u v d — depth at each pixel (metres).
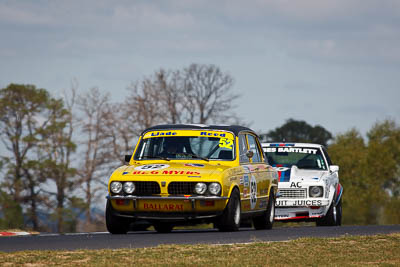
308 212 58.06
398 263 25.69
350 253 28.27
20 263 23.83
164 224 45.50
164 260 25.08
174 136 41.84
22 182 144.00
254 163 43.94
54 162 144.00
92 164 148.25
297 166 60.94
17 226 49.78
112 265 23.61
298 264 25.08
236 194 39.62
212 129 41.97
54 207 144.88
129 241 33.12
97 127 150.62
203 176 38.09
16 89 148.00
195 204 37.91
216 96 169.00
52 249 28.88
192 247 28.78
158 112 157.38
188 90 165.25
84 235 39.53
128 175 38.81
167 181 38.06
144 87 156.00
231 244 30.02
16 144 147.12
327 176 59.38
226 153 41.06
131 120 153.88
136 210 38.56
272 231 41.84
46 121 151.00
